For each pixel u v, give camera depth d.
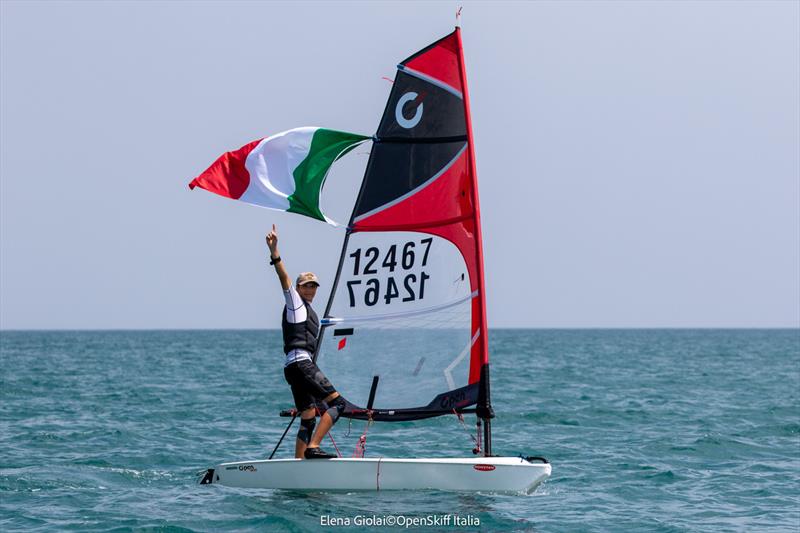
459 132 44.59
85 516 40.94
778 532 40.34
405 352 44.81
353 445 66.31
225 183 43.41
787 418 88.00
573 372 174.88
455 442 68.31
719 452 65.06
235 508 41.31
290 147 44.00
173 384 136.00
